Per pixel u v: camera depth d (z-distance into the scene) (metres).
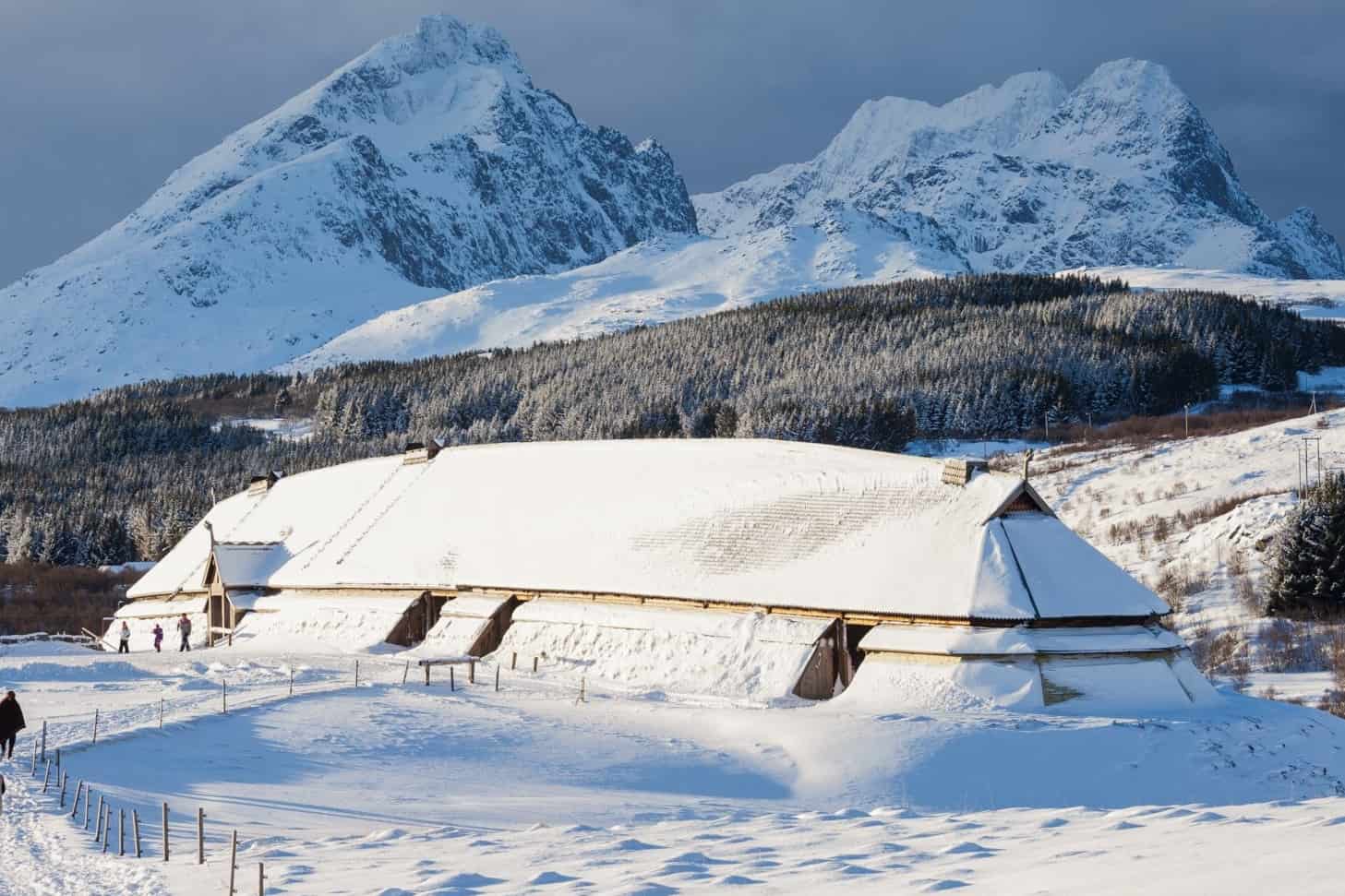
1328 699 54.69
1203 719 45.62
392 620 69.12
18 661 70.19
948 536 53.56
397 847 26.89
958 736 42.38
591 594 62.38
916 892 17.75
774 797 37.88
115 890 23.45
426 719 46.72
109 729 45.41
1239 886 15.41
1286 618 71.00
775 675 53.00
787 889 19.05
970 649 49.16
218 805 33.81
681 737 44.47
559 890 19.98
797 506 59.97
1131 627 50.47
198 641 81.94
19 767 38.41
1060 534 53.19
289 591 77.62
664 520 64.12
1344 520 71.75
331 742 42.69
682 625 57.81
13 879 24.92
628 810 34.16
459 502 74.88
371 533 76.81
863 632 54.03
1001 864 19.73
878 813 29.23
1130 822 23.70
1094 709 47.56
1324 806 23.58
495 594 66.62
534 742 43.31
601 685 56.09
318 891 21.69
